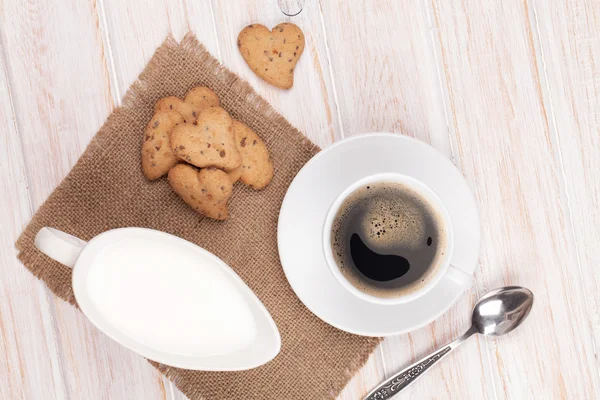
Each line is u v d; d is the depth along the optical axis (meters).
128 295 0.91
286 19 0.99
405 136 0.94
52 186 0.98
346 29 0.99
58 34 0.98
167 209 0.98
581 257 1.01
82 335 0.98
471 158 1.01
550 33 1.01
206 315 0.91
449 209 0.96
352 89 1.00
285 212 0.95
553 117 1.01
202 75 0.98
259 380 0.99
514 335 1.01
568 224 1.01
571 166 1.01
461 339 0.99
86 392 0.98
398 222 0.96
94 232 0.97
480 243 0.99
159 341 0.91
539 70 1.01
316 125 0.99
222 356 0.91
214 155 0.94
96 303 0.90
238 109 0.98
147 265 0.91
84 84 0.98
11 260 0.98
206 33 0.98
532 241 1.01
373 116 1.00
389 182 0.95
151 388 0.99
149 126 0.95
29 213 0.98
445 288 0.96
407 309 0.96
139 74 0.98
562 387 1.02
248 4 0.99
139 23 0.98
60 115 0.98
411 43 1.00
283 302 0.99
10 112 0.98
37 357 0.98
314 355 0.99
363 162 0.95
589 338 1.02
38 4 0.97
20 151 0.98
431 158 0.95
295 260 0.95
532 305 1.01
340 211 0.96
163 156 0.95
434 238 0.96
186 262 0.91
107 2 0.98
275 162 0.98
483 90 1.01
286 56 0.97
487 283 1.01
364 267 0.96
